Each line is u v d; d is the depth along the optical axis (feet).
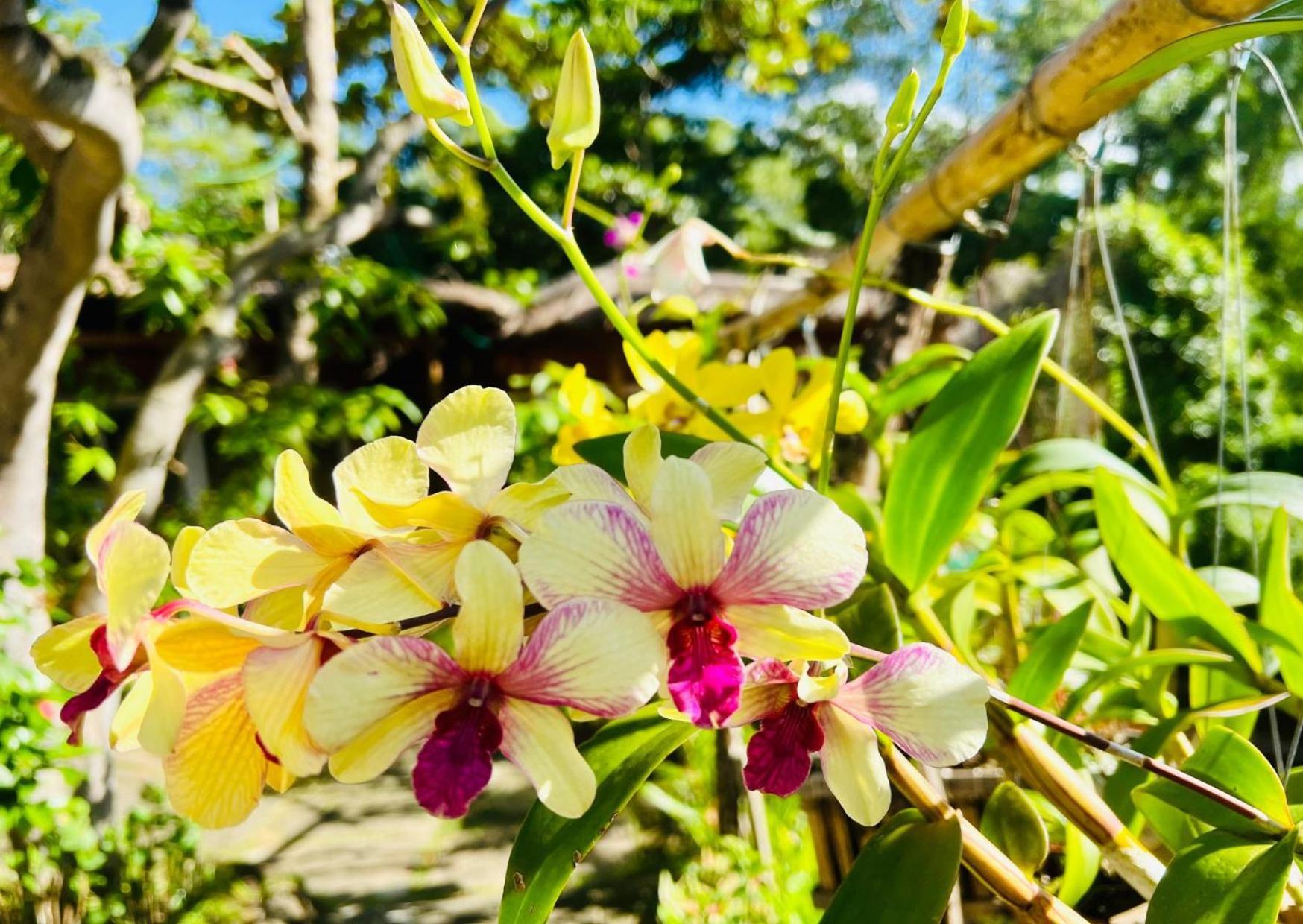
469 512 0.70
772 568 0.63
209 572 0.66
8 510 3.17
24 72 2.18
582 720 0.65
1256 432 5.55
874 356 2.46
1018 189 2.01
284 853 4.39
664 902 2.58
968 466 1.05
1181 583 1.10
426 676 0.59
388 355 6.56
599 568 0.62
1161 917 0.74
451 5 4.16
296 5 4.79
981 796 1.37
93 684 0.62
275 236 4.26
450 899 3.87
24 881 2.94
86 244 2.79
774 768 0.68
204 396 5.27
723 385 1.72
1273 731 1.11
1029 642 1.60
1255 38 0.81
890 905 0.77
